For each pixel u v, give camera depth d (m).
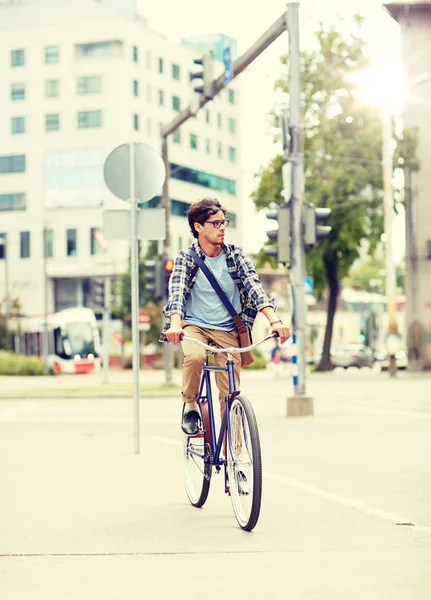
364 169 49.00
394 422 17.81
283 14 18.48
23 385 41.28
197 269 7.65
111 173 12.55
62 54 89.00
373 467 11.09
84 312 65.94
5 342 74.88
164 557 6.31
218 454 7.69
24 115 90.06
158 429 17.28
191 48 95.50
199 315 7.70
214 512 8.10
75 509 8.33
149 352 71.88
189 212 7.64
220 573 5.83
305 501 8.62
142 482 10.02
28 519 7.84
